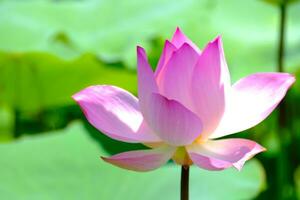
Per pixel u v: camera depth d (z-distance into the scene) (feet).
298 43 7.36
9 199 5.15
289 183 6.57
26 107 6.72
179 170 5.42
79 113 7.55
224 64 4.42
